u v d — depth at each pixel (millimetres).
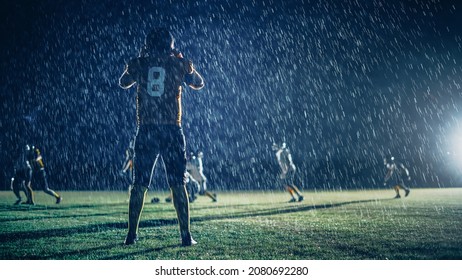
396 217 11109
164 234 8078
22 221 10297
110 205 15969
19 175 16453
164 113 6977
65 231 8492
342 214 12023
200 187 18391
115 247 6758
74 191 30203
